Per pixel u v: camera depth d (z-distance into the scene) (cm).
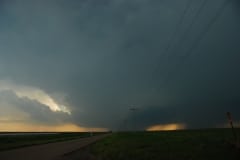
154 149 2534
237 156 1644
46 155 2862
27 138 8669
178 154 2006
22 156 2748
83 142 5866
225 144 2181
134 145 3266
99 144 4681
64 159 2512
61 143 5509
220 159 1625
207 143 2514
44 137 10094
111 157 2372
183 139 3503
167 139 3856
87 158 2558
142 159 1998
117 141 4831
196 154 1894
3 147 4044
